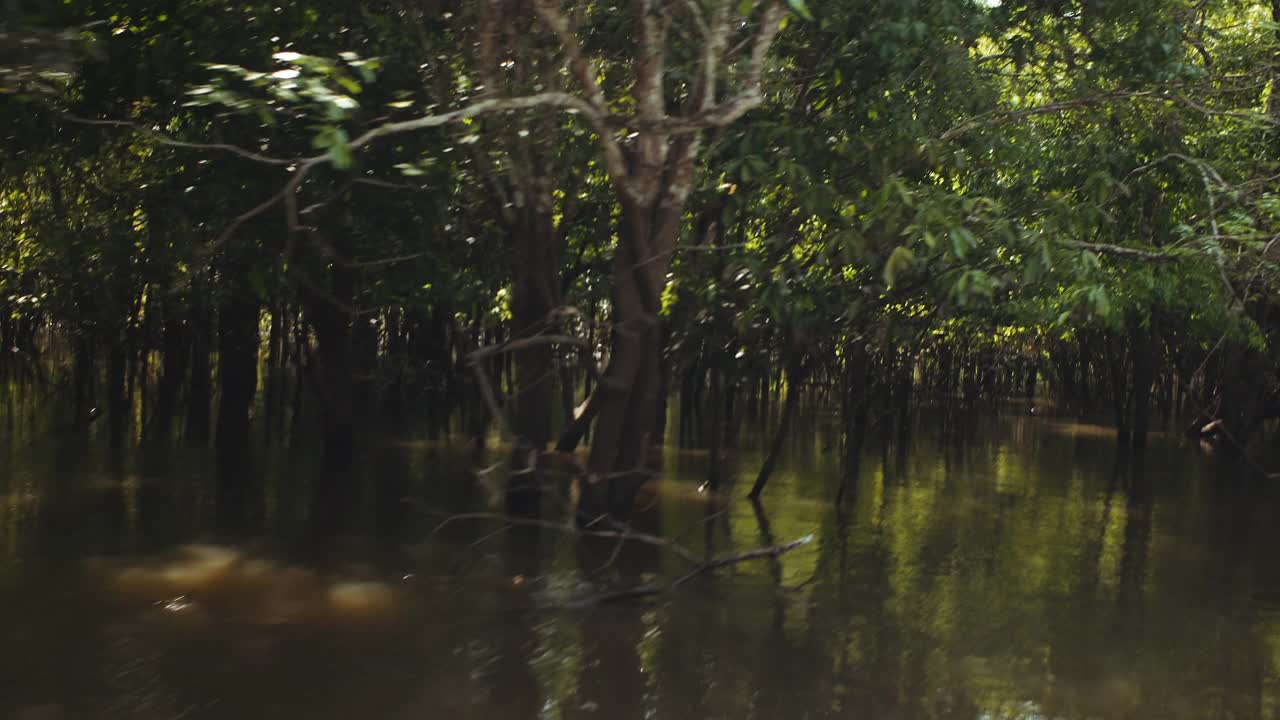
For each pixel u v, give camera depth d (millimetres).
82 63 9164
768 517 11273
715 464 12594
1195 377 14516
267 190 9805
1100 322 13047
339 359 13477
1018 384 28625
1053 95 12344
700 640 7285
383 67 9484
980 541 10500
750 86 7793
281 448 14297
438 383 17078
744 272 10453
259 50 9195
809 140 9875
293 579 8281
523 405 10875
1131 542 10711
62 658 6469
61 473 11844
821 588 8609
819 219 10445
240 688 6133
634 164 9102
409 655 6777
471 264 11641
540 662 6750
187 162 10180
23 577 8000
